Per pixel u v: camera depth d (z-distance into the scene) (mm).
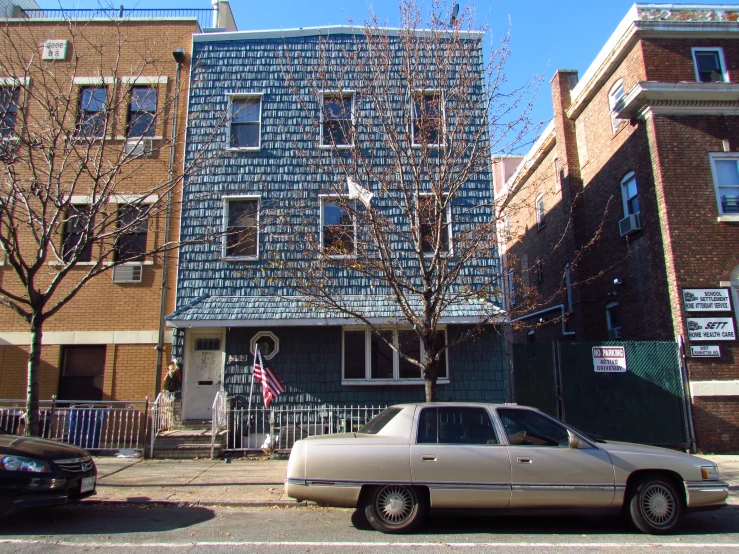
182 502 7668
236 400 12133
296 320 11742
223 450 10945
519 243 23062
